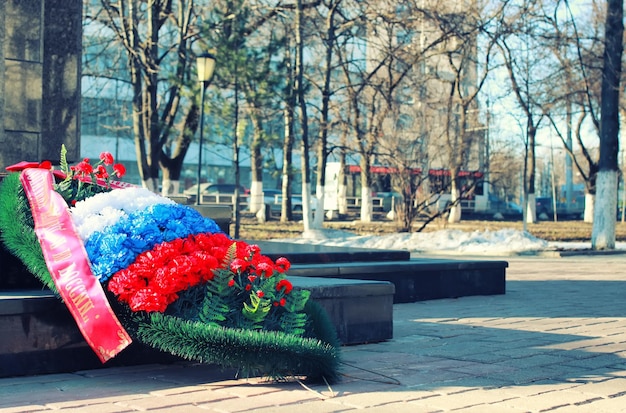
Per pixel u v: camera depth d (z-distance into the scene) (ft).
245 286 16.90
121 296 16.21
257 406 14.42
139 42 86.33
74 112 32.42
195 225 17.87
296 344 15.96
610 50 84.38
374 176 164.66
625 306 32.63
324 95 100.01
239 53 80.64
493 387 16.20
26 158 29.22
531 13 96.43
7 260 19.69
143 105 87.30
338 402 14.79
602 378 17.22
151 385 16.20
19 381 16.47
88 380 16.65
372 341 22.31
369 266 32.63
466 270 36.37
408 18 96.53
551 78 109.29
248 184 214.90
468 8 100.53
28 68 29.32
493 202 210.59
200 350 15.69
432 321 27.45
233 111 84.23
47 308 17.19
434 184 101.76
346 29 100.17
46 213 17.99
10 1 28.91
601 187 84.89
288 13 94.79
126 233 17.12
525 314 29.66
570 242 102.89
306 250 35.40
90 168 19.70
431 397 15.24
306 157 95.81
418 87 107.04
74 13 32.63
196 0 89.97
